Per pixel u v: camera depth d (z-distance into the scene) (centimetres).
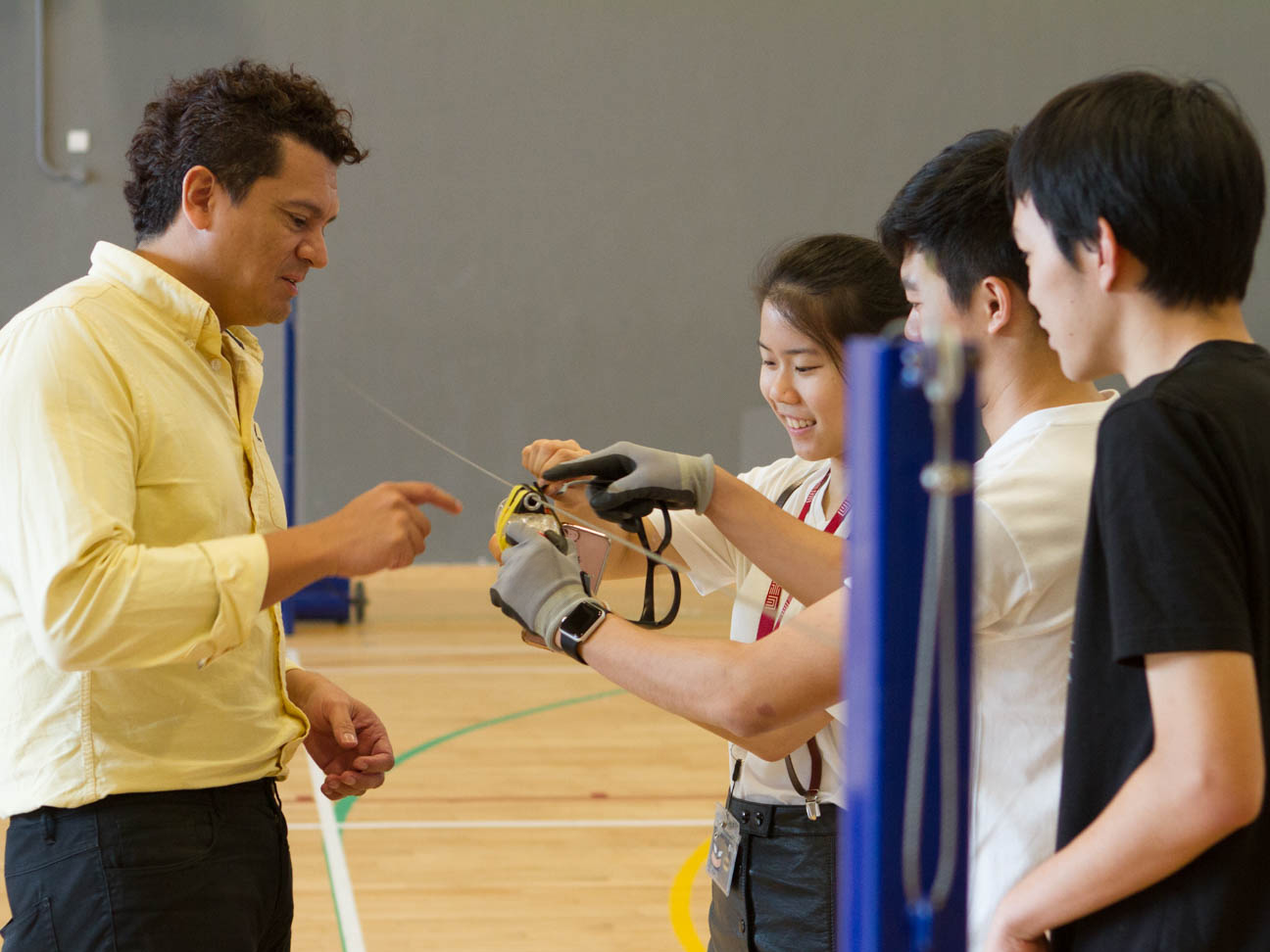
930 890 69
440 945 286
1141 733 96
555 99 716
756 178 737
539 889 321
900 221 129
